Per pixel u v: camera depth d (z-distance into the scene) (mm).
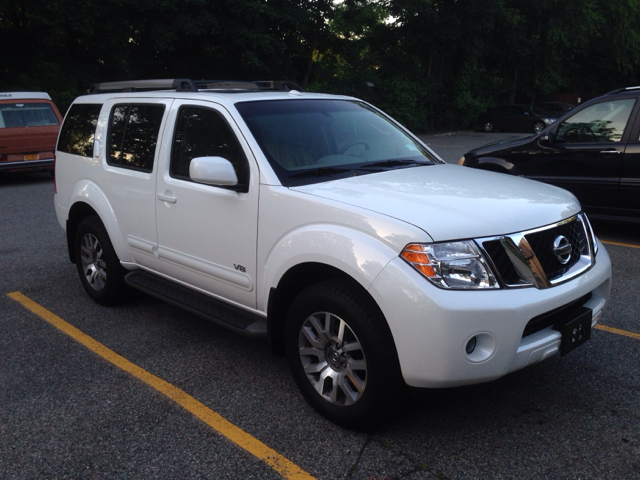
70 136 5426
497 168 8016
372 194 3191
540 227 3039
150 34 22953
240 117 3758
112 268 4926
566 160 7309
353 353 3051
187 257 4051
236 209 3594
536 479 2717
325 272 3217
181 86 4473
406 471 2799
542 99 42719
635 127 6734
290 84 4781
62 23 21000
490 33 33281
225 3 23312
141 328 4715
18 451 3057
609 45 39969
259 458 2938
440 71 34969
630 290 5309
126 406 3486
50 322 4883
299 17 25406
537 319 2898
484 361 2742
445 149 21984
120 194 4613
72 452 3037
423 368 2742
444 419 3248
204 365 4020
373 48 33656
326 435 3123
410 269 2748
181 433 3184
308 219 3180
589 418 3230
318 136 3930
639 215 6816
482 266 2791
